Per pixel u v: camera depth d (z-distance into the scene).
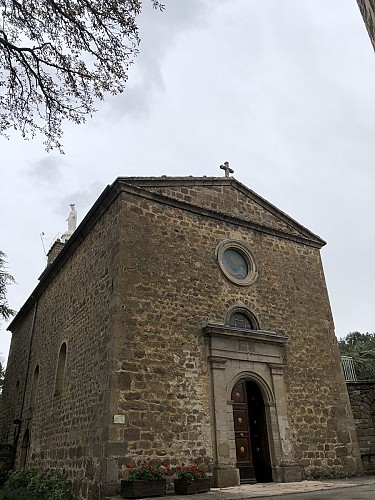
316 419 10.61
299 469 9.61
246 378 9.91
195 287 9.98
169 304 9.36
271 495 7.02
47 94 5.74
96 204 10.46
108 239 9.89
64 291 12.61
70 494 8.41
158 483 7.23
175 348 9.03
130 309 8.75
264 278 11.52
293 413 10.29
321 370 11.38
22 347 17.27
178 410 8.52
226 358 9.62
